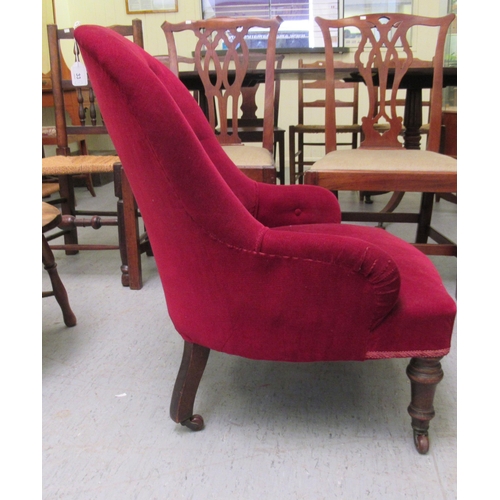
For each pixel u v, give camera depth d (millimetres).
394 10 4086
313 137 4484
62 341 1394
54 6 3889
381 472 888
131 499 836
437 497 830
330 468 899
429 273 942
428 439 936
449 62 2807
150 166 756
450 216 2730
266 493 844
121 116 735
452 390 1129
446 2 3986
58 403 1108
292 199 1253
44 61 3855
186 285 865
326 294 810
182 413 977
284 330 847
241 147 1650
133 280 1766
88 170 1770
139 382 1190
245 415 1060
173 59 1623
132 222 1712
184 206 769
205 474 891
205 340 900
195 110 1158
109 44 710
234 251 796
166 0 4172
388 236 1131
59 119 2049
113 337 1418
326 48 1660
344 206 3033
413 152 1614
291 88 4312
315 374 1222
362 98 4293
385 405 1089
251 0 4145
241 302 834
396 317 833
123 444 974
